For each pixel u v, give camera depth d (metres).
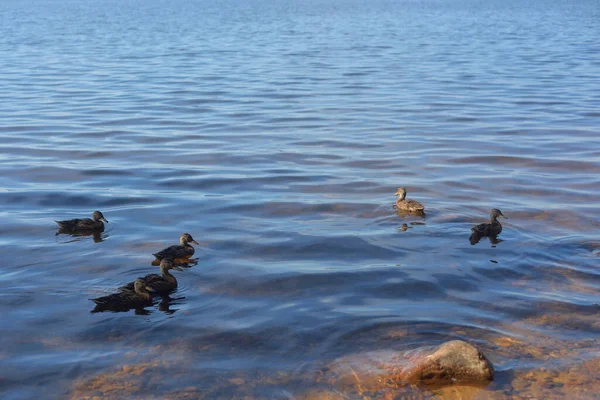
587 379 11.54
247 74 50.09
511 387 11.34
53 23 114.25
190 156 26.94
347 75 49.38
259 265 16.30
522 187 22.55
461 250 17.06
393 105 37.69
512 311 13.90
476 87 43.72
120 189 22.56
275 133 31.02
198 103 38.50
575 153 26.88
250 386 11.52
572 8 172.12
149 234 18.42
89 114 35.34
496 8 176.38
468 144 28.62
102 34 89.38
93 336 13.09
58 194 21.98
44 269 16.09
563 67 53.34
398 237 18.00
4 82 46.16
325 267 16.14
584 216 19.55
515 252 16.89
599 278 15.37
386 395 11.23
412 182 23.20
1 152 27.56
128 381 11.69
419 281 15.30
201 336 13.05
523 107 36.78
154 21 121.56
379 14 147.62
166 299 14.59
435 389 11.35
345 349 12.57
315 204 20.84
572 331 13.10
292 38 82.50
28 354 12.49
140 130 31.69
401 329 13.21
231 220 19.47
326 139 29.73
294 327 13.36
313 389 11.42
